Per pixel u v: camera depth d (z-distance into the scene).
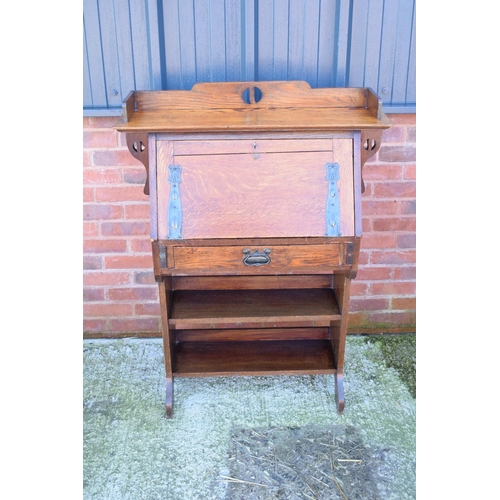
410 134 2.65
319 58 2.49
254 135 2.06
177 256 2.11
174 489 2.10
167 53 2.47
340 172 2.08
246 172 2.07
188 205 2.06
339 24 2.39
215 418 2.45
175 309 2.40
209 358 2.56
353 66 2.51
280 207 2.07
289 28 2.43
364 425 2.40
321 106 2.38
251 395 2.60
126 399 2.57
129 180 2.68
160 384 2.67
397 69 2.52
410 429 2.38
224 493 2.08
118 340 2.98
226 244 2.08
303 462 2.21
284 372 2.45
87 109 2.51
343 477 2.14
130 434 2.36
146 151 2.18
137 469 2.19
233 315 2.35
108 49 2.45
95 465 2.21
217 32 2.44
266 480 2.13
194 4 2.39
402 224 2.81
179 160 2.06
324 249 2.12
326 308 2.40
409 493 2.07
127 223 2.77
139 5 2.37
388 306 2.98
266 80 2.52
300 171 2.07
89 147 2.62
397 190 2.75
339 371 2.45
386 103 2.58
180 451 2.27
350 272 2.17
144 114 2.27
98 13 2.38
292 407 2.52
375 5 2.40
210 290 2.59
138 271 2.87
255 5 2.38
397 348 2.91
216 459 2.23
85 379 2.70
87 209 2.73
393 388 2.62
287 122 2.09
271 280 2.60
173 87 2.53
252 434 2.36
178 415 2.47
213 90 2.34
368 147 2.19
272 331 2.69
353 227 2.08
